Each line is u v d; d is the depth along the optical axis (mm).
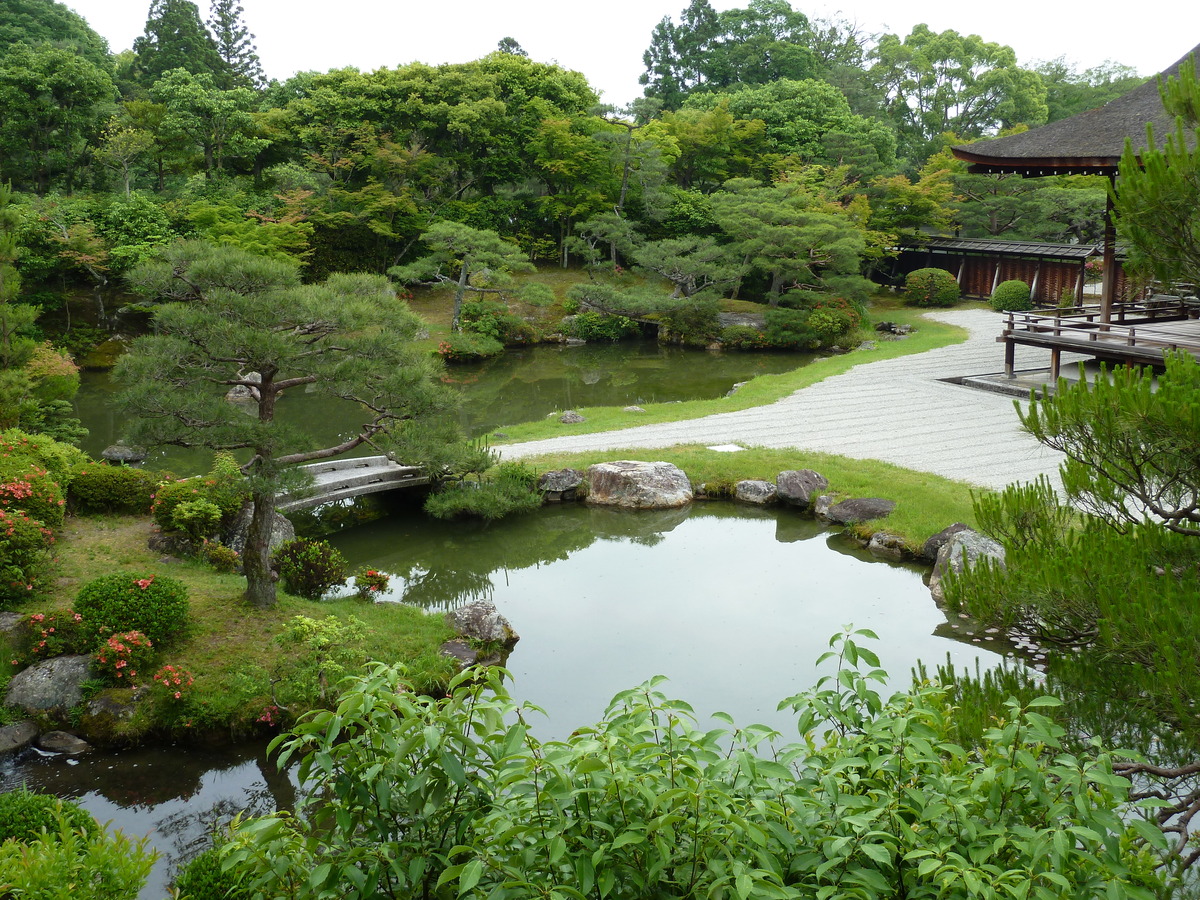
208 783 8391
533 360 31078
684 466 16859
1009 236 44000
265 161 40250
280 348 9422
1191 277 6223
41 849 4414
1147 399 4945
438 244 30859
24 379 15086
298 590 11711
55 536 12266
